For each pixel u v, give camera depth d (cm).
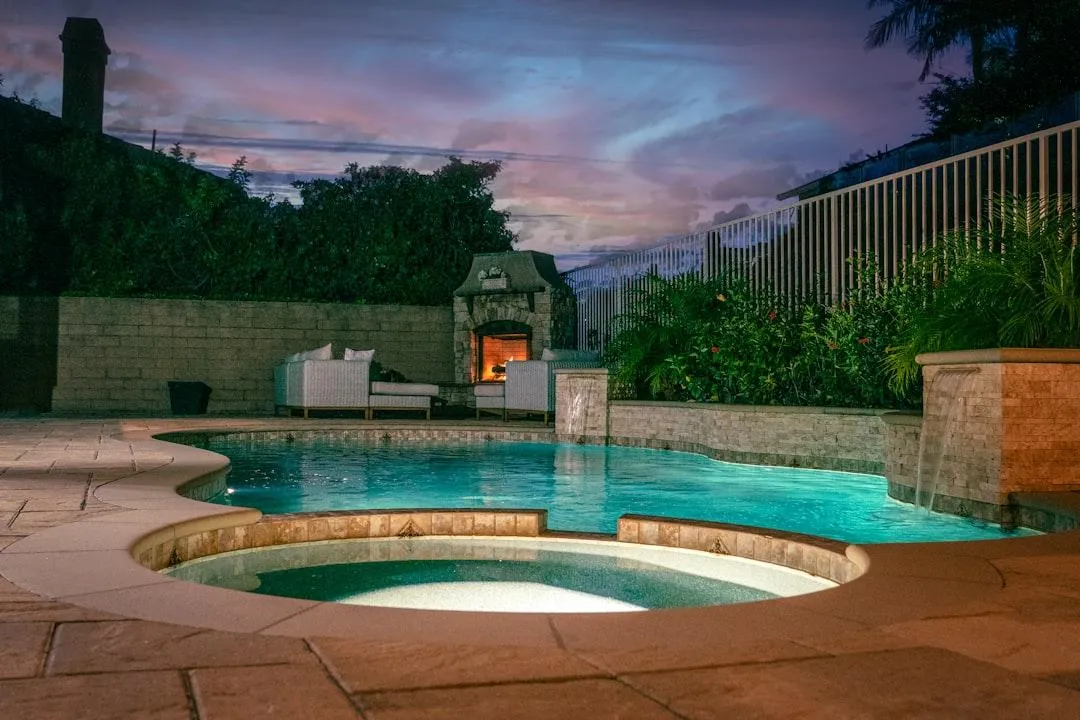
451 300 1909
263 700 198
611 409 1243
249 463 981
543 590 429
